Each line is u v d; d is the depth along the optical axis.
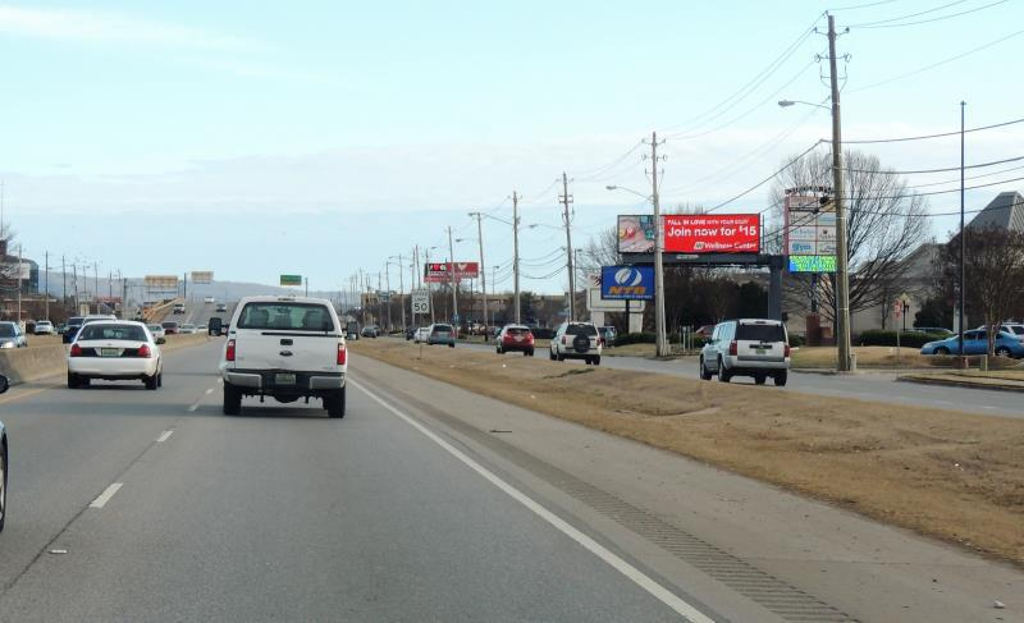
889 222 88.12
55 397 29.09
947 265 70.12
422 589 8.84
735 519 12.82
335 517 12.10
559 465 17.59
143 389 33.31
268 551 10.21
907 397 33.94
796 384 41.84
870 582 9.62
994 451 17.38
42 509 12.24
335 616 7.95
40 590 8.56
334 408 24.84
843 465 18.20
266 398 31.08
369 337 151.75
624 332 113.00
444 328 95.00
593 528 11.80
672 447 20.62
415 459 17.64
